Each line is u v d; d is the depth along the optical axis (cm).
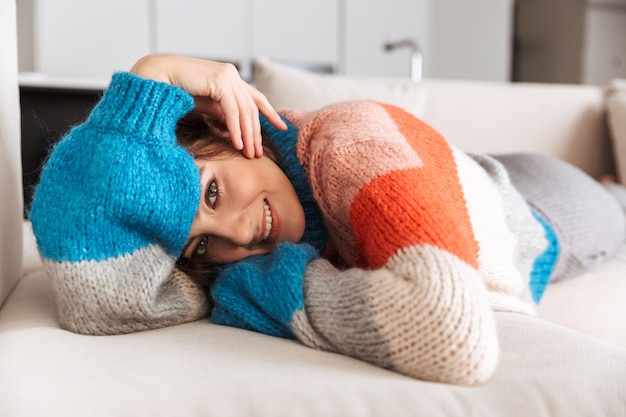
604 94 180
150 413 49
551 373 56
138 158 71
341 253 86
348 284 64
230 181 80
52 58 279
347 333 61
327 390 51
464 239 64
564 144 173
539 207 111
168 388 52
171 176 72
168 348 62
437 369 56
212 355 60
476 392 54
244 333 70
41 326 71
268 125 93
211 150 82
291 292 67
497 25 372
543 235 97
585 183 124
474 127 165
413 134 83
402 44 246
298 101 142
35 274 98
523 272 93
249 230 79
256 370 55
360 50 337
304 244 77
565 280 115
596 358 59
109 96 75
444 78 365
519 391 53
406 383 55
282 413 49
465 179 82
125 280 70
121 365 57
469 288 58
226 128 87
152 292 72
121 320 72
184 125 85
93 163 70
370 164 72
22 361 58
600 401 54
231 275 76
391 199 66
